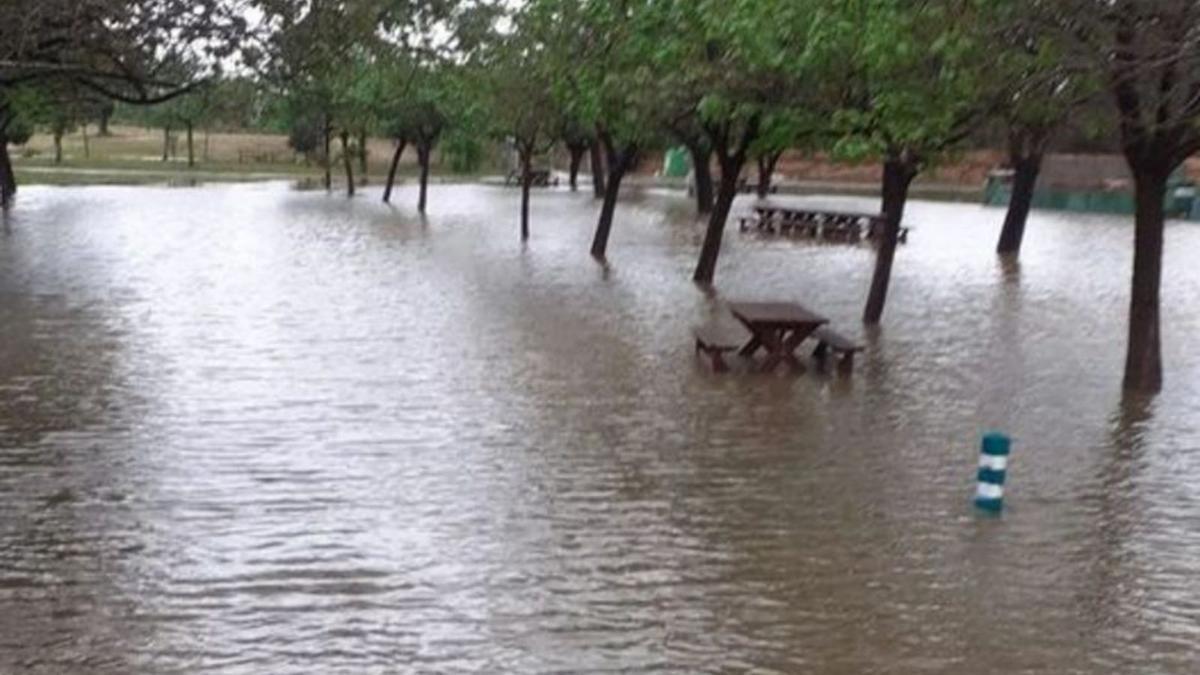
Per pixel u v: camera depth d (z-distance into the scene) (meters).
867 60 13.51
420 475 9.67
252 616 6.85
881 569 7.82
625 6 20.45
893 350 16.09
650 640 6.67
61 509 8.62
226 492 9.09
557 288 21.86
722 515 8.84
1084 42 9.02
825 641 6.71
